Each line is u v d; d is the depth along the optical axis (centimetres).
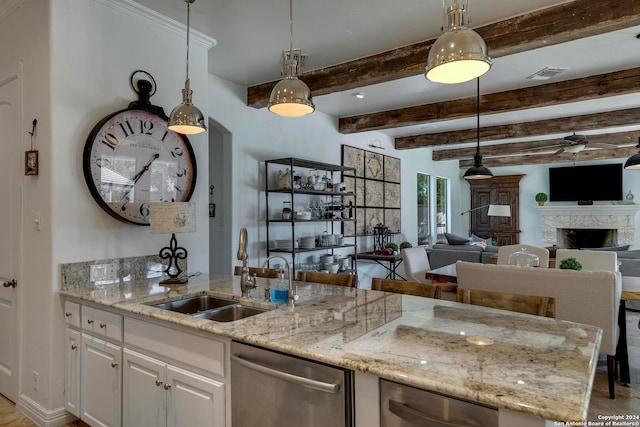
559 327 159
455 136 680
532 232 966
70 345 240
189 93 253
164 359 184
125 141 271
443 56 157
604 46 339
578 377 109
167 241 300
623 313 295
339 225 603
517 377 109
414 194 820
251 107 455
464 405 104
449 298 321
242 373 152
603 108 534
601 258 382
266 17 292
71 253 248
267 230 461
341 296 222
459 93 475
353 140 634
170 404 180
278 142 494
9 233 280
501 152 795
